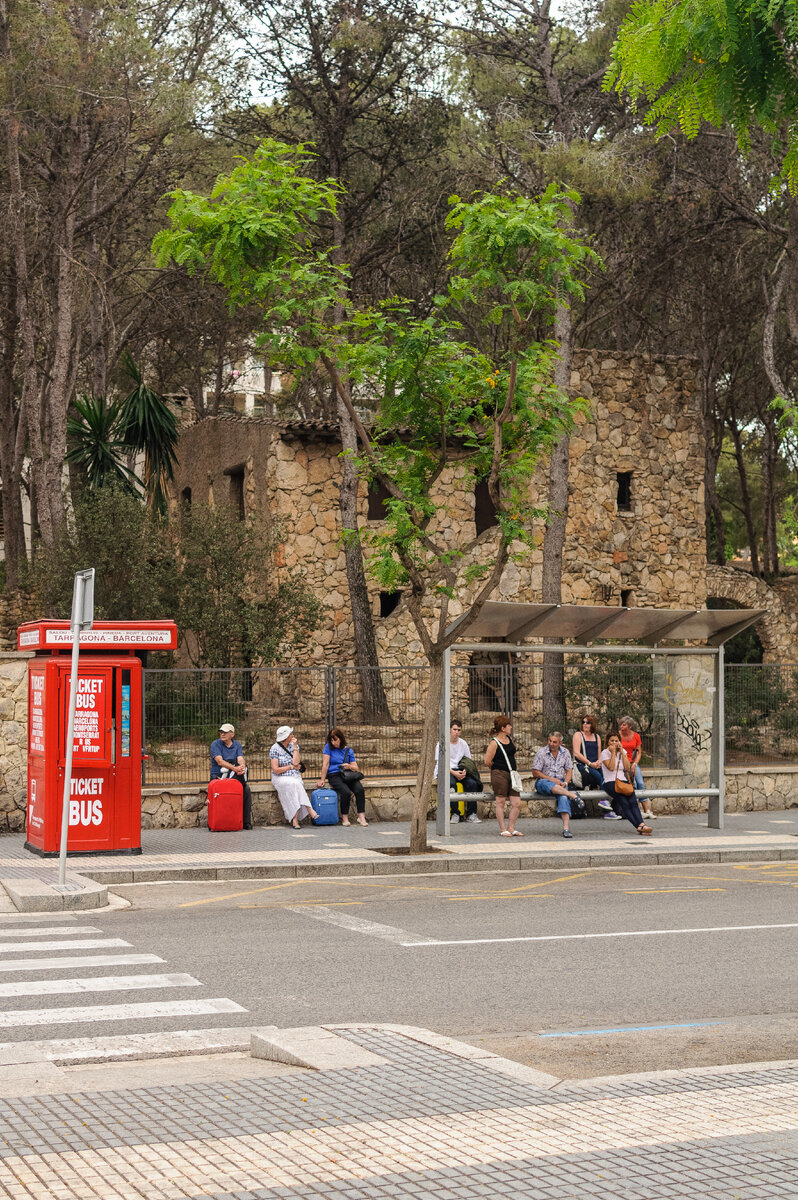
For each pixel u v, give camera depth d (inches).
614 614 749.3
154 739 745.0
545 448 658.2
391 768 798.5
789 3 213.0
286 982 344.2
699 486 1170.6
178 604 930.1
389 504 633.6
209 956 382.3
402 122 1130.0
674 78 236.8
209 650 945.5
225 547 940.6
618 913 478.6
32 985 337.7
